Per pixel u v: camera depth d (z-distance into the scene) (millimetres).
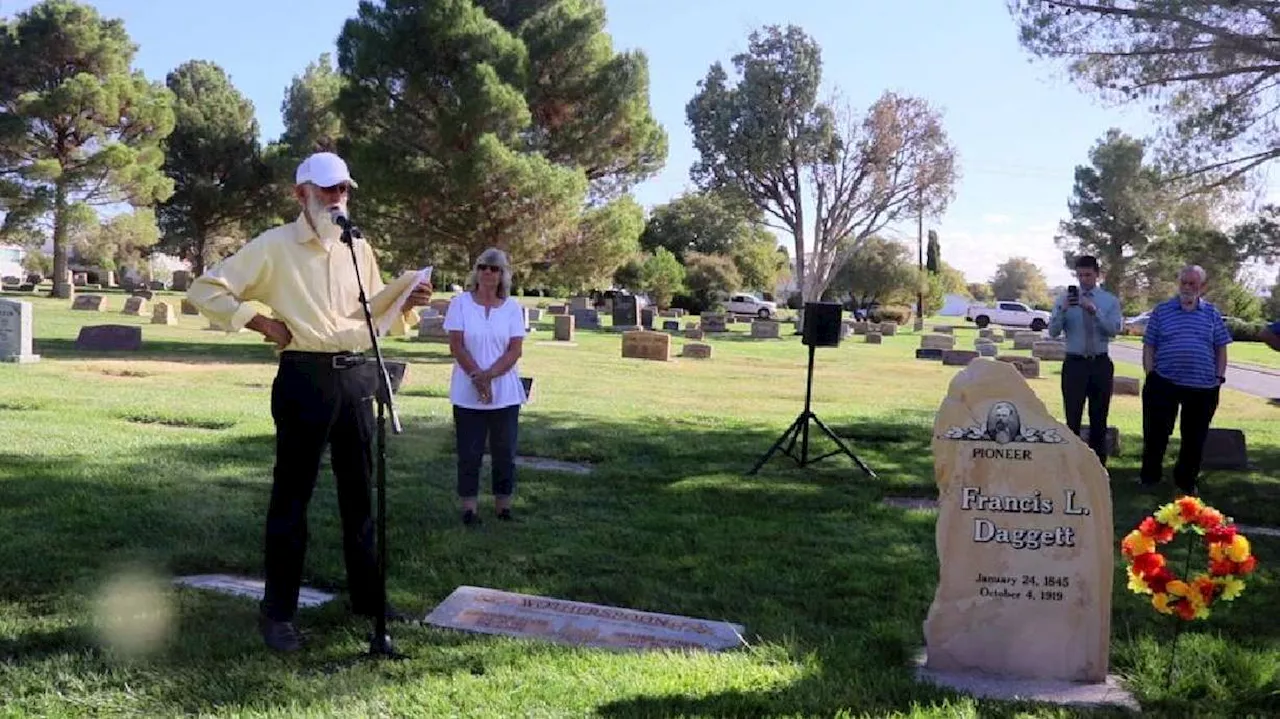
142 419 10852
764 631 4688
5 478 7262
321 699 3707
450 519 6703
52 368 16141
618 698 3789
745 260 83375
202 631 4387
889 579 5625
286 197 62719
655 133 37188
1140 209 18438
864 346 37000
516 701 3738
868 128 53031
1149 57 14484
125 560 5461
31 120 44438
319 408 4270
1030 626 4273
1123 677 4289
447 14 29328
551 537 6312
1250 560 4051
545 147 34938
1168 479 9469
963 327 66125
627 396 15539
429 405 12898
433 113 30719
